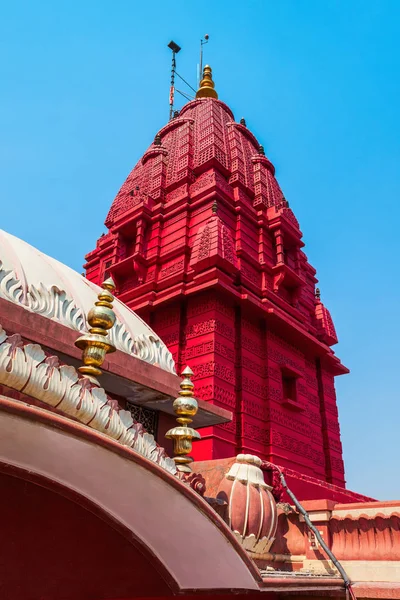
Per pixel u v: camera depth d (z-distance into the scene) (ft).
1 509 10.37
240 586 13.88
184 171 56.85
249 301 45.80
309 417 51.24
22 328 14.07
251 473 20.67
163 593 13.00
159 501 11.27
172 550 12.57
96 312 13.12
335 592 18.63
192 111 68.90
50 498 10.93
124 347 19.86
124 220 57.47
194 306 46.01
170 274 49.96
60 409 10.10
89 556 11.69
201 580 13.44
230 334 44.88
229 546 12.34
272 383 46.29
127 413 11.47
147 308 48.37
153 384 19.17
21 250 18.42
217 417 23.97
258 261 52.54
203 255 46.14
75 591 11.46
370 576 20.79
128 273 55.26
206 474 22.27
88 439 9.55
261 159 62.23
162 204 56.39
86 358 12.72
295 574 17.63
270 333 49.03
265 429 43.86
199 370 42.27
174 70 87.40
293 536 23.49
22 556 10.74
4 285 15.57
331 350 59.72
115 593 12.07
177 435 17.08
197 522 11.83
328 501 23.27
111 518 11.46
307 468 46.70
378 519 21.62
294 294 55.67
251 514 19.43
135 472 10.53
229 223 52.85
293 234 57.26
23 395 9.51
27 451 9.43
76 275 21.58
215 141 58.54
